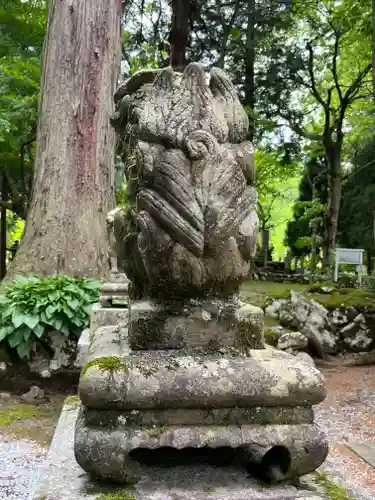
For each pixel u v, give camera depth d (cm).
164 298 146
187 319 144
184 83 150
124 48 1272
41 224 575
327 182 1873
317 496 129
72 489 129
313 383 134
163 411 130
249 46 1391
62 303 481
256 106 1550
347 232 1834
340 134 1677
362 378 579
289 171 1938
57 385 484
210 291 145
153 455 152
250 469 144
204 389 129
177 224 136
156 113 146
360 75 1644
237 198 141
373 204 1702
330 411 454
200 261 140
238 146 146
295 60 1538
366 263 1764
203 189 138
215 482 136
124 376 127
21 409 434
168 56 1292
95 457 126
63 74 607
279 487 133
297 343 610
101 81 612
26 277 534
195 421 131
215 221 137
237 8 1308
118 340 169
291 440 131
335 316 690
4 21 880
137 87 174
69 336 490
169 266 139
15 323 466
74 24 612
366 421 424
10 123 811
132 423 129
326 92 1755
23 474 303
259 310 155
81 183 589
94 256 570
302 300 676
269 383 131
